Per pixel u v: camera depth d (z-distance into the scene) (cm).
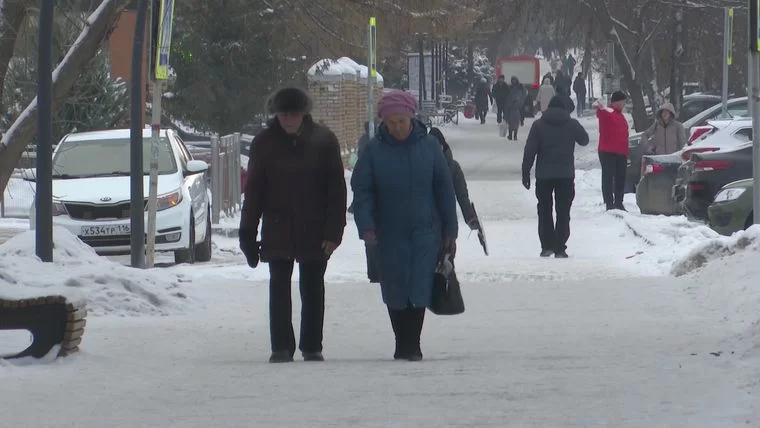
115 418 2638
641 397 2738
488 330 4597
